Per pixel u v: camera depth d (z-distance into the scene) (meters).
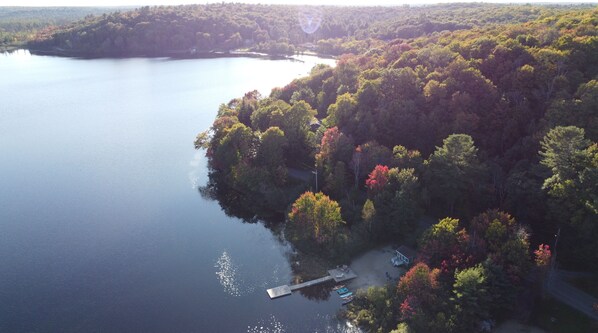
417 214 105.62
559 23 162.50
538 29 159.50
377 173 110.19
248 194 136.50
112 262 104.06
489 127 122.50
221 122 160.12
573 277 88.12
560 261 91.94
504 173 108.44
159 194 137.75
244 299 91.69
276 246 111.06
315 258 103.69
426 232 94.25
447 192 106.88
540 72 126.88
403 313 78.75
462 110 125.88
